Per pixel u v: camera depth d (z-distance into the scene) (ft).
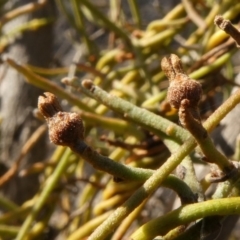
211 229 0.54
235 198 0.52
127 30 1.41
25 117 1.54
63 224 1.36
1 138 1.53
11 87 1.55
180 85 0.52
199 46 1.09
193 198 0.57
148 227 0.52
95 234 0.51
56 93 0.90
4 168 1.51
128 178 0.54
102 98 0.67
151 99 0.99
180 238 0.54
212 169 0.56
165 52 1.32
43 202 1.03
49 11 1.58
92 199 1.21
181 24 1.22
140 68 1.19
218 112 0.53
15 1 1.59
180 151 0.52
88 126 1.09
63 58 2.36
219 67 1.00
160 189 1.25
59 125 0.52
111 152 1.20
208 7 1.27
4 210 1.46
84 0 1.23
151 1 2.81
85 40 1.40
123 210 0.52
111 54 1.31
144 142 0.93
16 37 1.54
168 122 0.65
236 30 0.53
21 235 1.03
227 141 0.89
